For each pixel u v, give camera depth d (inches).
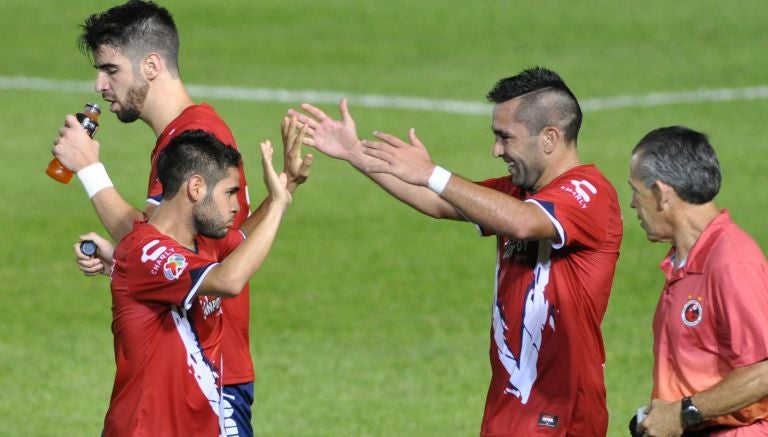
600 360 895.1
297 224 1964.8
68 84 2817.4
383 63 2992.1
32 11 3420.3
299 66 2967.5
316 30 3250.5
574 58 3011.8
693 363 797.9
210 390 844.6
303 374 1417.3
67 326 1567.4
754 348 767.7
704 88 2770.7
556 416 877.8
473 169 2234.3
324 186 2145.7
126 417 824.9
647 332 1534.2
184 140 815.7
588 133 2458.2
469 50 3085.6
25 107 2630.4
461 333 1547.7
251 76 2886.3
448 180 839.7
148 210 891.4
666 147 802.8
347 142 908.6
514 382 885.8
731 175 2171.5
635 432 830.5
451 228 1959.9
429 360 1459.2
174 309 821.9
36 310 1617.9
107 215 878.4
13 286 1701.5
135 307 817.5
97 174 882.8
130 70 935.0
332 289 1701.5
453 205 839.7
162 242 808.3
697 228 805.9
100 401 1343.5
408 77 2876.5
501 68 2940.5
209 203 818.2
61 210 2025.1
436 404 1333.7
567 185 860.6
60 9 3444.9
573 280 872.9
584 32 3221.0
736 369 772.6
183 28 3262.8
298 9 3432.6
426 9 3430.1
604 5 3447.3
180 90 953.5
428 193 958.4
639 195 816.3
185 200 817.5
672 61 2970.0
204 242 868.0
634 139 2418.8
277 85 2819.9
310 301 1656.0
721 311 780.6
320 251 1850.4
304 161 930.1
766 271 784.9
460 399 1347.2
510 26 3280.0
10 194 2095.2
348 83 2834.6
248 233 919.0
